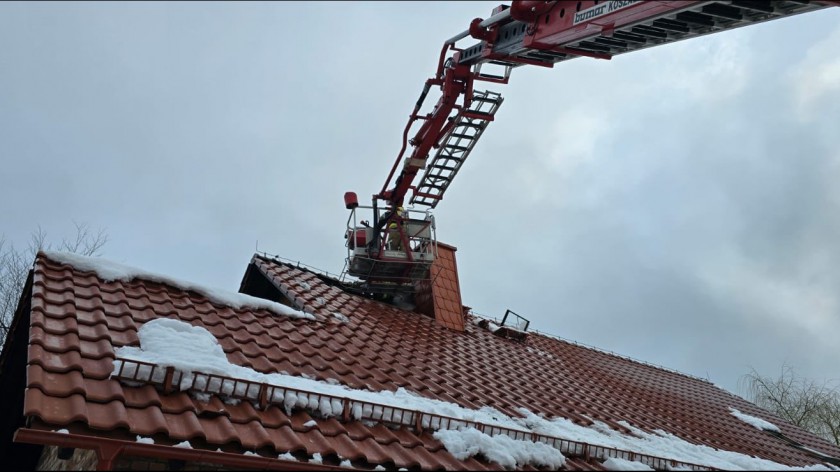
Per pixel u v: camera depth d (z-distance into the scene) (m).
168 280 10.73
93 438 6.55
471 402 10.71
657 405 15.56
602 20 8.54
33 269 9.73
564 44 9.54
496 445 8.84
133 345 8.38
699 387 19.72
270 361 9.56
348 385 9.66
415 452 8.41
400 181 15.55
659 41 8.84
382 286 16.17
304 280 14.45
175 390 7.75
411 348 12.70
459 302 16.17
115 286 10.04
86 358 7.84
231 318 10.58
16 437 6.44
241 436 7.43
